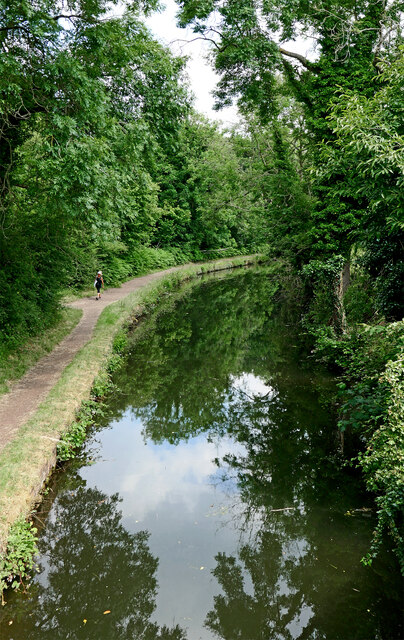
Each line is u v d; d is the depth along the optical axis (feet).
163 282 92.48
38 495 20.01
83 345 41.68
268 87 48.85
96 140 28.02
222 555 18.29
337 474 24.20
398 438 16.05
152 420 32.35
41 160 26.55
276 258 76.38
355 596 15.97
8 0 23.95
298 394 35.47
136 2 33.81
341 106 20.53
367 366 26.68
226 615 15.35
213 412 34.22
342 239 41.14
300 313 64.90
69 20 29.43
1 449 21.30
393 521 16.02
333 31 40.60
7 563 15.67
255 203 69.10
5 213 34.94
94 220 29.81
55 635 14.61
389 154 16.60
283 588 16.62
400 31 41.11
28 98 28.30
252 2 37.52
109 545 18.84
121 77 34.14
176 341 55.11
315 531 19.61
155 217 99.19
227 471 25.41
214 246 156.97
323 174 21.89
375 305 35.17
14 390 29.48
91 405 31.01
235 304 81.41
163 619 15.23
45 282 44.27
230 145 83.76
